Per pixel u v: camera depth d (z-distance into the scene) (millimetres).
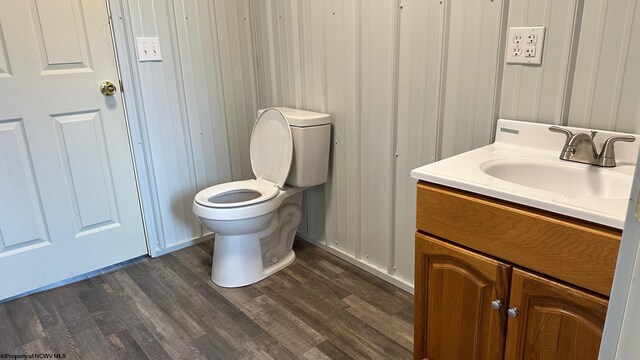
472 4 1558
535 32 1412
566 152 1345
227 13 2480
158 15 2258
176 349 1742
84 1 2039
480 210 1170
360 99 2068
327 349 1726
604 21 1271
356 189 2225
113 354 1723
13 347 1771
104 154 2238
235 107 2648
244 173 2805
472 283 1248
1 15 1851
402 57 1840
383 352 1706
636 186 510
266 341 1777
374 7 1886
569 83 1382
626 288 541
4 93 1912
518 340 1174
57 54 2012
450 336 1357
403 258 2098
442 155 1805
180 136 2473
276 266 2320
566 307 1062
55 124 2068
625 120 1293
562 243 1025
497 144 1570
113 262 2385
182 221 2602
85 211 2234
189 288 2176
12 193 2014
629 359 555
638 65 1237
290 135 2180
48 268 2176
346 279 2229
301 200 2461
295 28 2293
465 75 1644
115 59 2176
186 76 2418
